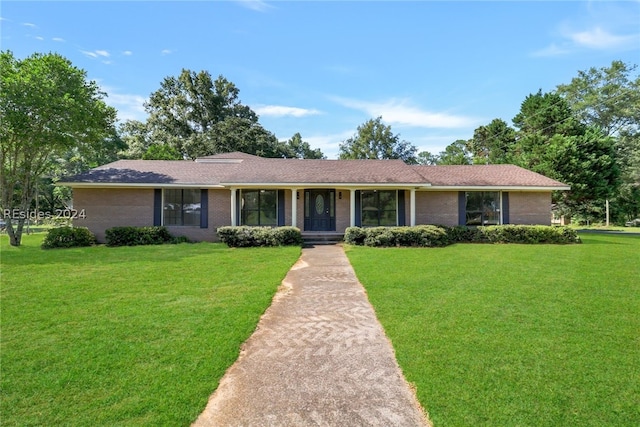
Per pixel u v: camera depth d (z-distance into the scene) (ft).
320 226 53.16
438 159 189.26
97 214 50.42
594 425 8.64
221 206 52.39
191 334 14.67
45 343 13.74
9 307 18.34
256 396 10.29
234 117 130.31
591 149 81.15
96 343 13.73
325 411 9.53
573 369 11.41
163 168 56.03
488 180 55.21
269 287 22.61
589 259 33.47
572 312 17.26
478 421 8.82
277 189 52.44
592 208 95.35
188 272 27.37
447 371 11.37
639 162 97.04
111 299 19.88
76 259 33.50
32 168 51.01
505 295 20.40
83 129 48.26
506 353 12.62
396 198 53.21
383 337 14.64
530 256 35.35
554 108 97.40
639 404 9.48
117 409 9.45
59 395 10.12
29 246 45.75
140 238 46.93
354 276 26.53
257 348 13.69
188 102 134.72
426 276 25.54
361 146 155.02
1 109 42.73
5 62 44.32
